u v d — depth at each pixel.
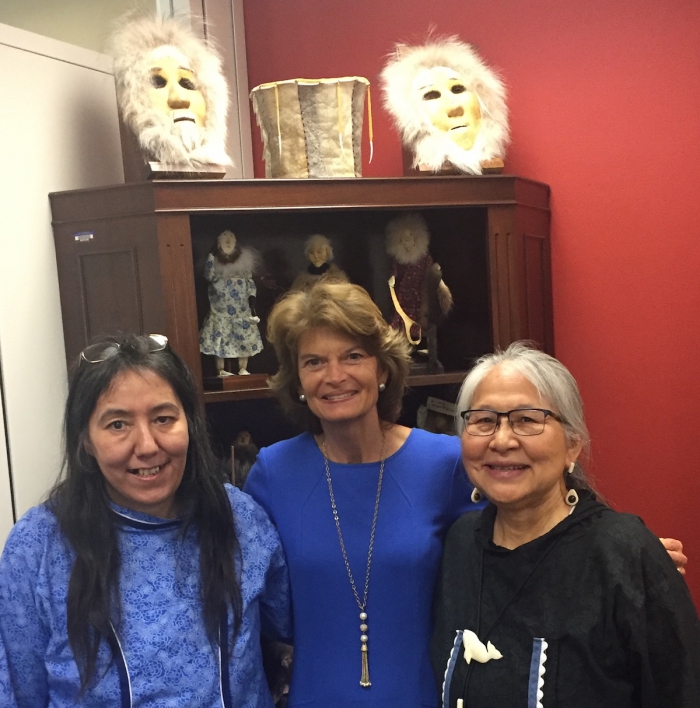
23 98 1.78
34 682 1.11
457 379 1.90
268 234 2.11
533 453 1.09
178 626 1.11
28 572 1.10
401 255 2.01
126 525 1.14
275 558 1.30
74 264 1.79
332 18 2.37
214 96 1.85
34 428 1.78
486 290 1.96
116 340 1.15
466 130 1.92
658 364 2.06
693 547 2.06
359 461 1.37
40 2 2.30
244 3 2.46
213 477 1.19
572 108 2.11
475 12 2.20
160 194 1.67
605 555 1.05
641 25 2.00
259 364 2.13
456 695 1.10
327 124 1.84
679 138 1.98
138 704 1.07
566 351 2.19
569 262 2.16
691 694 0.99
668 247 2.02
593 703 1.01
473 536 1.23
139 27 1.79
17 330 1.74
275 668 1.49
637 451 2.12
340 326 1.25
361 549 1.31
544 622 1.06
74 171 1.90
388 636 1.28
